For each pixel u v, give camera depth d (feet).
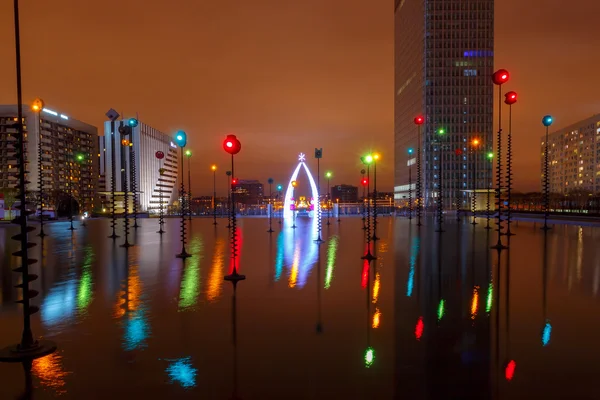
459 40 304.09
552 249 56.80
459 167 304.50
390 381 15.78
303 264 44.91
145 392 15.14
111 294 30.94
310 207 171.94
